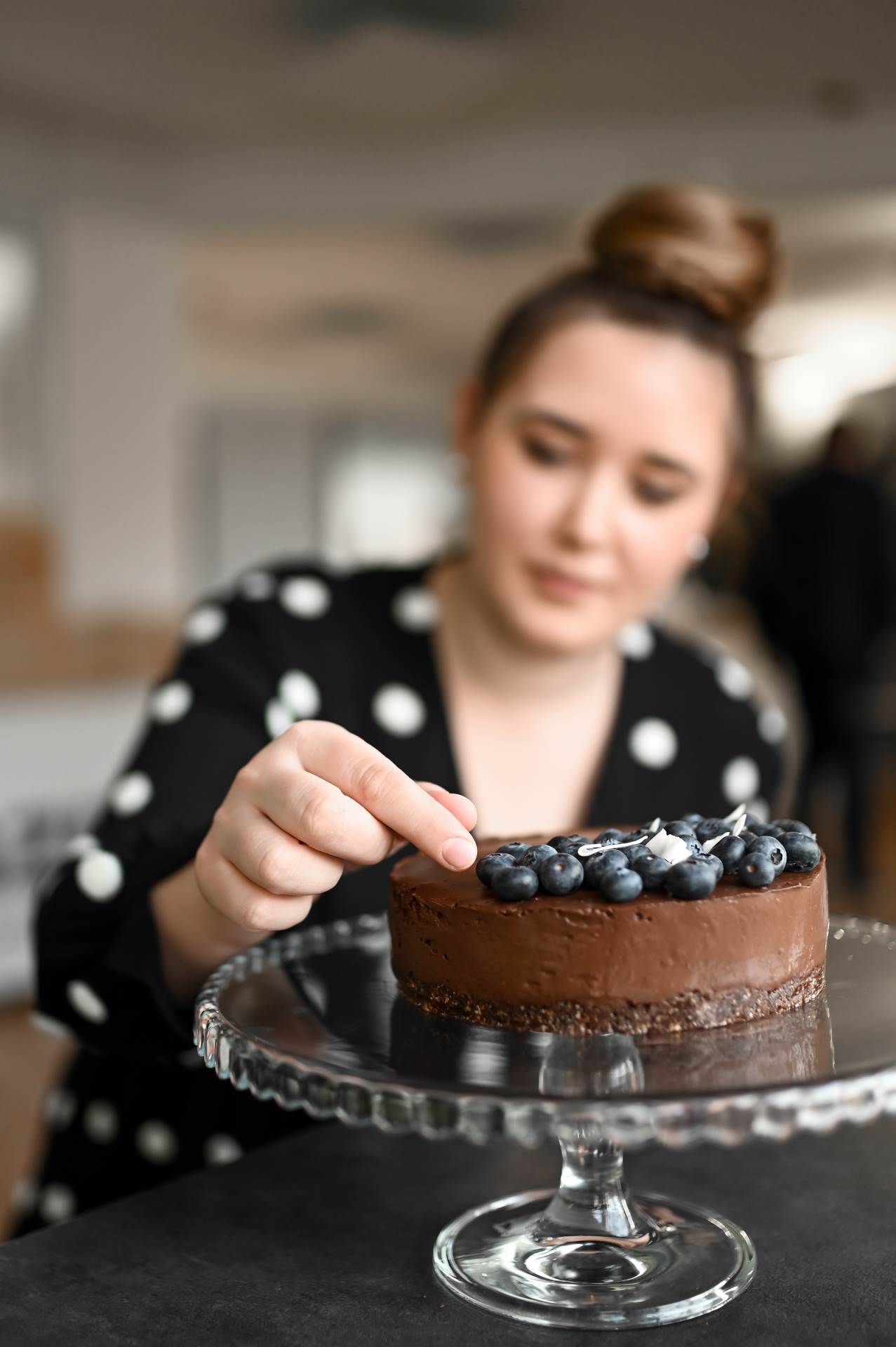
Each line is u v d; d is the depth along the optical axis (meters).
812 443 7.73
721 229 1.12
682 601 6.01
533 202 4.47
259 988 0.77
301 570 1.33
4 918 3.51
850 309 6.97
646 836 0.77
